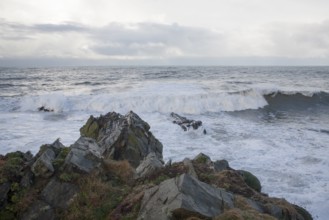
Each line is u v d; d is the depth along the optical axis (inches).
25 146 692.7
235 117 1123.9
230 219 254.5
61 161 358.3
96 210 312.0
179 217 255.4
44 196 324.2
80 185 337.7
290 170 585.9
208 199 277.9
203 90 1487.5
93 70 4288.9
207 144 751.1
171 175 377.7
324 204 455.8
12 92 1546.5
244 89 1470.2
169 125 906.1
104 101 1157.7
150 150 565.0
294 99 1478.8
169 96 1194.0
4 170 341.1
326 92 1542.8
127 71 3870.6
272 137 825.5
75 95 1247.5
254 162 629.6
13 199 317.1
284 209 339.9
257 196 356.8
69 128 871.1
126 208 298.2
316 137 831.1
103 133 608.7
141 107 1149.7
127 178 377.4
